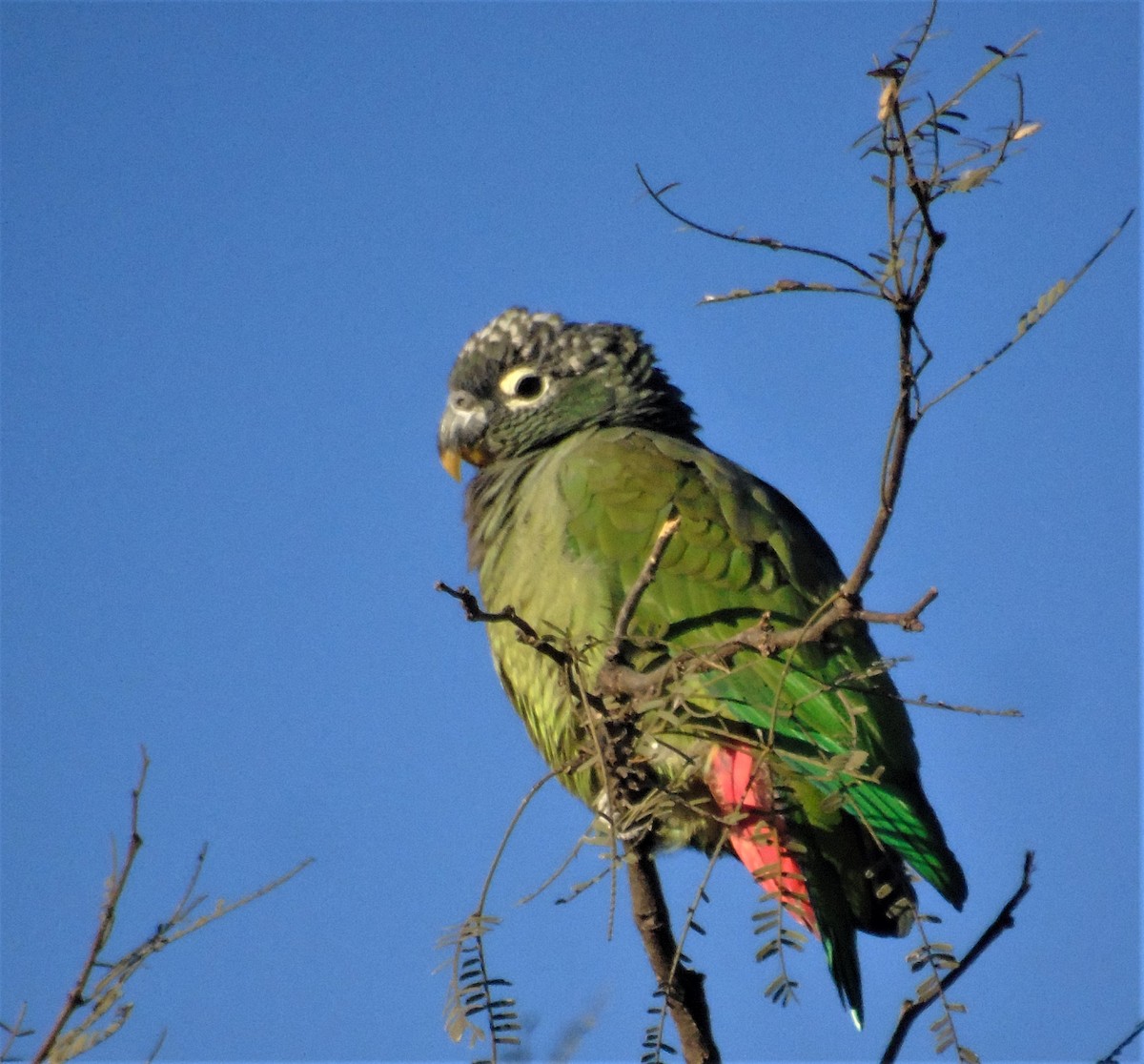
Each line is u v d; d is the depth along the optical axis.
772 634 6.14
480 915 6.53
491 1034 6.34
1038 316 5.33
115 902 5.96
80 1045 5.69
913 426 5.33
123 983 5.89
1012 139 5.20
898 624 5.28
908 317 5.26
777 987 6.40
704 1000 7.41
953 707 5.92
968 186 5.12
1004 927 6.72
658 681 6.82
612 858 6.36
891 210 5.25
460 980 6.43
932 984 6.64
